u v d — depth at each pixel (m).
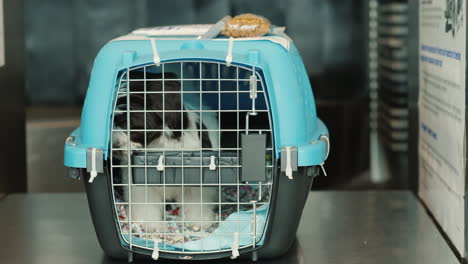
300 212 2.21
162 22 4.52
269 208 2.14
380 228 2.62
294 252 2.36
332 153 4.26
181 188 2.21
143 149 2.13
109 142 2.12
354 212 2.83
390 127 4.34
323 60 4.53
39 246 2.43
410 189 3.25
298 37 4.52
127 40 2.17
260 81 2.08
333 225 2.66
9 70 3.23
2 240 2.49
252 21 2.31
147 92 2.10
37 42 4.48
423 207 2.92
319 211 2.84
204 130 2.13
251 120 2.26
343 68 4.52
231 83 2.24
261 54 2.12
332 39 4.51
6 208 2.89
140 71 2.21
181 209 2.22
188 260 2.26
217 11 4.49
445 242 2.48
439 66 2.66
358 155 4.26
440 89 2.65
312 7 4.48
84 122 2.12
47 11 4.46
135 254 2.24
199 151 2.16
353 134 4.41
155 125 2.18
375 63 4.50
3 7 3.14
